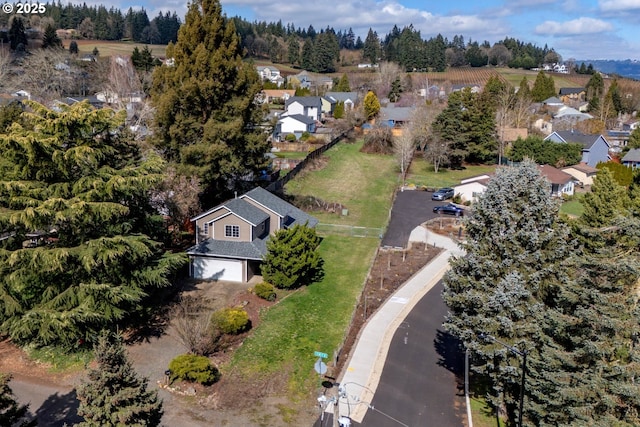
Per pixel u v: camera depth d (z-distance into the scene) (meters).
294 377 23.38
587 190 58.12
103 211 22.78
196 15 39.88
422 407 21.58
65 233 24.50
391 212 49.06
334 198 52.75
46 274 23.34
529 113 92.88
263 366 24.08
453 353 25.86
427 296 32.00
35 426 17.09
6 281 22.67
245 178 47.22
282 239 31.62
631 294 15.62
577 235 27.12
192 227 38.28
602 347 15.15
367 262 37.09
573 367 16.11
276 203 37.28
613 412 15.34
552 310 16.92
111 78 68.62
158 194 36.25
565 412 16.25
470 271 20.14
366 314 29.50
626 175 50.97
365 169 65.06
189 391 22.03
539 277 18.78
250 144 40.88
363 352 25.56
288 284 31.45
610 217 27.20
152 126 40.97
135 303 25.52
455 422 20.70
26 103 23.17
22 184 21.95
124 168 24.78
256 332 26.95
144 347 25.16
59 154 22.52
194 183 38.28
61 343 25.06
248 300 30.08
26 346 25.27
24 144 21.72
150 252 24.70
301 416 20.84
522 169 19.45
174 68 40.69
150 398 15.36
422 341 26.83
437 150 64.75
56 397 21.70
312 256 32.44
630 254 16.69
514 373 17.89
